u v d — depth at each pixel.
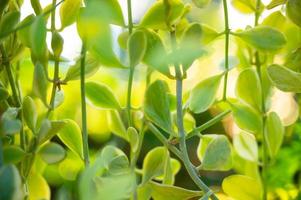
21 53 0.43
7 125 0.38
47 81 0.42
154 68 0.42
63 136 0.44
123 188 0.38
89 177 0.37
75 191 0.42
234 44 0.50
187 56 0.42
